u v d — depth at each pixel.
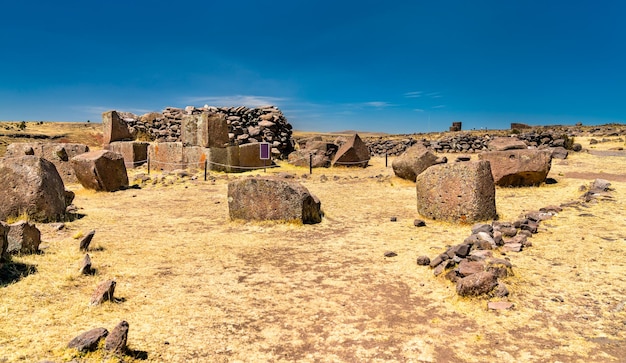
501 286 5.75
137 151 24.19
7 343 4.09
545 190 14.07
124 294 5.74
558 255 7.36
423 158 17.17
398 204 13.41
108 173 15.88
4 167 9.70
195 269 7.09
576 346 4.45
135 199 14.52
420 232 9.63
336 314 5.41
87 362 3.84
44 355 3.91
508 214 10.93
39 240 7.44
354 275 6.89
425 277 6.66
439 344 4.60
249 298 5.89
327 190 16.47
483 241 7.82
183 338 4.62
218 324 5.03
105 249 7.97
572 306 5.40
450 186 10.25
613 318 5.04
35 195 9.83
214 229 10.23
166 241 8.92
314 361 4.27
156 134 29.58
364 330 4.96
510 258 7.25
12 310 4.86
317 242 9.04
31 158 10.09
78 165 15.62
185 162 22.34
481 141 29.14
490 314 5.26
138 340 4.46
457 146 29.62
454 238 8.96
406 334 4.85
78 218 11.05
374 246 8.65
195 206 13.34
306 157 24.86
